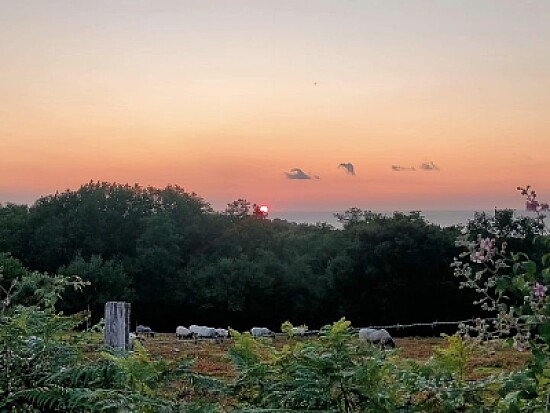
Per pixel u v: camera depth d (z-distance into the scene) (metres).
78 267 35.88
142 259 40.38
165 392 2.53
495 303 2.02
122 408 2.32
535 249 2.03
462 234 2.15
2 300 3.44
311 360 2.43
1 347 2.90
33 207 44.06
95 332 3.69
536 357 1.90
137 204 44.91
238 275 39.16
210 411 2.34
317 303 37.25
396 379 2.41
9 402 2.67
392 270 32.66
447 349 2.53
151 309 40.72
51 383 2.75
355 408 2.36
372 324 33.69
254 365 2.52
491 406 2.29
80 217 42.50
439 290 31.56
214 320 40.72
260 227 46.06
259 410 2.25
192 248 45.34
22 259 40.78
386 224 33.88
